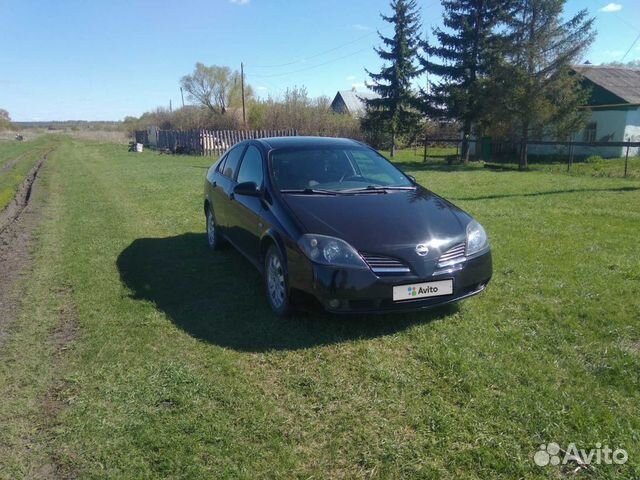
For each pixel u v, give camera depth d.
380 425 2.72
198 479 2.36
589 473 2.32
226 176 6.09
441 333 3.81
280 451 2.54
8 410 2.97
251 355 3.57
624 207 9.09
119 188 12.99
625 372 3.15
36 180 15.95
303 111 38.53
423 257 3.71
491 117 21.62
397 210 4.19
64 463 2.51
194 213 9.23
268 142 5.46
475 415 2.77
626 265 5.35
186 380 3.23
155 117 61.66
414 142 32.56
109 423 2.81
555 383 3.07
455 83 23.09
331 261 3.64
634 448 2.46
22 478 2.41
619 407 2.80
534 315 4.10
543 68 19.73
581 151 24.09
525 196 10.74
